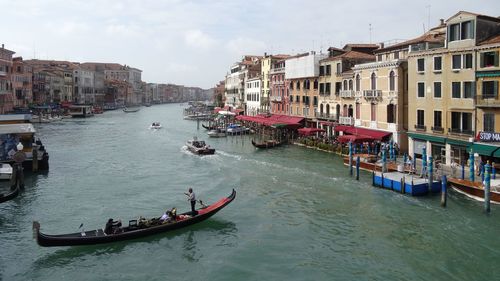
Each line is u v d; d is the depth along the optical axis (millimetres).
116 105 169375
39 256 19469
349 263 18328
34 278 17500
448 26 32062
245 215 24594
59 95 119000
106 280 17328
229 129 68938
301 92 58375
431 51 33344
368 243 20312
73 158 44844
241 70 97812
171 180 33906
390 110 39500
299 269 17875
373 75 41531
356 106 44625
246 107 89250
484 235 20812
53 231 22453
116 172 37219
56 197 28812
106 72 197000
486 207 23562
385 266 17969
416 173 30219
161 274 17750
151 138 64938
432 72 33500
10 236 21797
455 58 31594
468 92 30891
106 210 25938
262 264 18406
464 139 31062
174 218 22234
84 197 28828
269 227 22656
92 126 85938
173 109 184500
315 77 54500
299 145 51219
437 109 33312
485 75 29438
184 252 19750
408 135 36250
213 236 21516
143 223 21281
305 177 33500
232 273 17672
